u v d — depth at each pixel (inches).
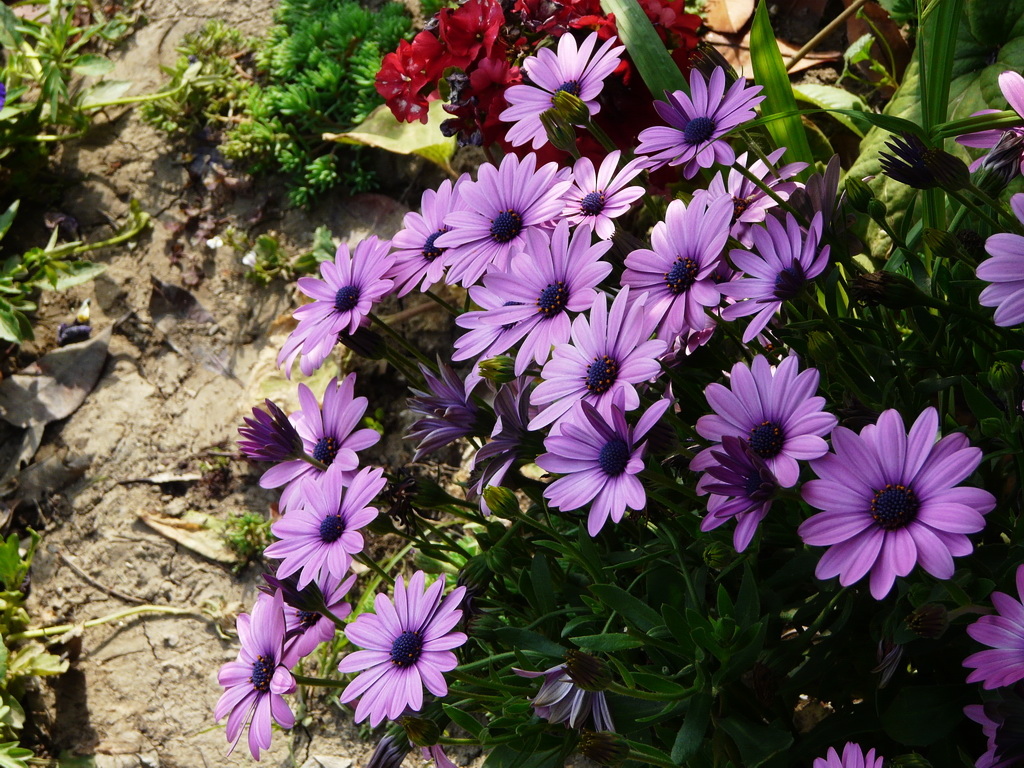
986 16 31.5
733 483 18.6
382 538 35.7
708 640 20.4
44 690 36.4
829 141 37.4
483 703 24.0
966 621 19.8
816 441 18.6
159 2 50.5
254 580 37.0
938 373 23.4
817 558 22.0
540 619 23.7
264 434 24.3
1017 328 22.9
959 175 20.9
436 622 21.7
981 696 20.3
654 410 19.6
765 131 30.5
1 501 40.6
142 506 39.2
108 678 36.3
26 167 47.2
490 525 26.1
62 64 46.9
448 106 32.0
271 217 43.6
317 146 44.0
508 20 31.6
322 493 23.7
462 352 22.7
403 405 38.3
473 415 24.7
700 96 23.4
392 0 45.5
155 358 42.1
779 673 22.0
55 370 42.5
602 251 21.5
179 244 44.2
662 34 31.9
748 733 21.4
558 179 24.9
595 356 20.8
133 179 46.2
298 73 45.1
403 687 21.5
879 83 37.5
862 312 24.9
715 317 22.0
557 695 20.6
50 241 43.9
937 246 21.3
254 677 23.2
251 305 42.1
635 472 19.5
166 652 36.4
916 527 17.6
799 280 20.2
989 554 20.9
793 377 19.2
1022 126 22.7
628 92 31.5
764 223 24.0
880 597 17.5
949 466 17.6
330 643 33.8
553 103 24.6
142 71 48.8
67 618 37.8
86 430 41.1
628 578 26.5
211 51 47.3
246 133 44.1
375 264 24.9
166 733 34.9
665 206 31.3
